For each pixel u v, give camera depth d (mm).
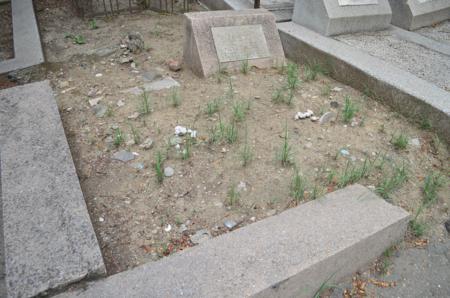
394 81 3447
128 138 2895
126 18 5672
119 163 2633
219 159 2688
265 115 3242
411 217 2373
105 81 3805
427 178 2686
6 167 2309
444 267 2129
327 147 2883
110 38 4895
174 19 5699
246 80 3840
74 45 4684
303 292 1845
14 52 4504
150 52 4480
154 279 1690
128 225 2162
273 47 4211
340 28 4699
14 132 2643
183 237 2107
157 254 2004
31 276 1662
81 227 1919
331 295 1959
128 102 3383
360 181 2572
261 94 3586
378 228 1990
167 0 6516
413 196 2521
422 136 3133
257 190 2436
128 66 4145
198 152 2744
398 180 2566
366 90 3660
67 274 1677
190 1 6500
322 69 4141
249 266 1748
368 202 2189
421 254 2193
